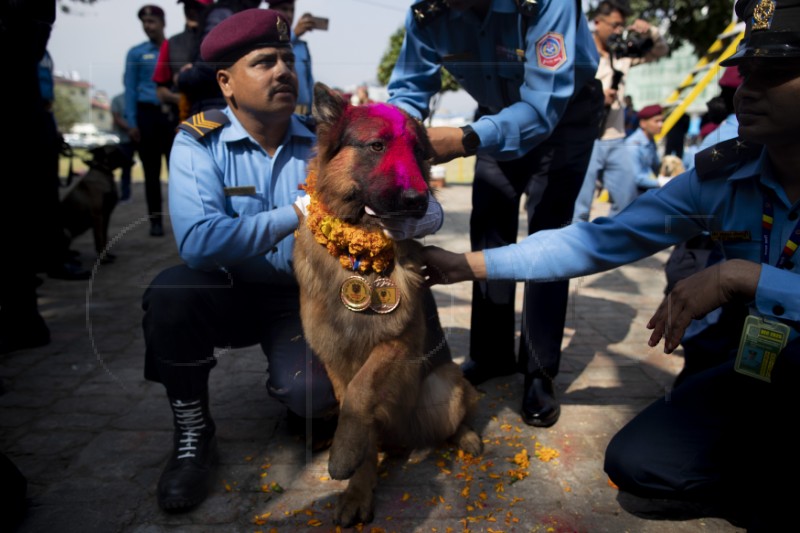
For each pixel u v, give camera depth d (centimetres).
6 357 405
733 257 241
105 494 259
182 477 250
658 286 550
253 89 254
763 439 222
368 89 402
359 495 244
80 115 579
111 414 331
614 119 539
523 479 273
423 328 254
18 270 402
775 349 211
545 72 273
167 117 478
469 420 310
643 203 251
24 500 246
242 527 239
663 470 233
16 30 340
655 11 1352
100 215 569
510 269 243
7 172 370
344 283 230
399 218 217
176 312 250
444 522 242
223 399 351
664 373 397
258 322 289
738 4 214
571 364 411
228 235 240
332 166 226
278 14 257
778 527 212
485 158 342
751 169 222
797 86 185
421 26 307
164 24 459
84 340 437
